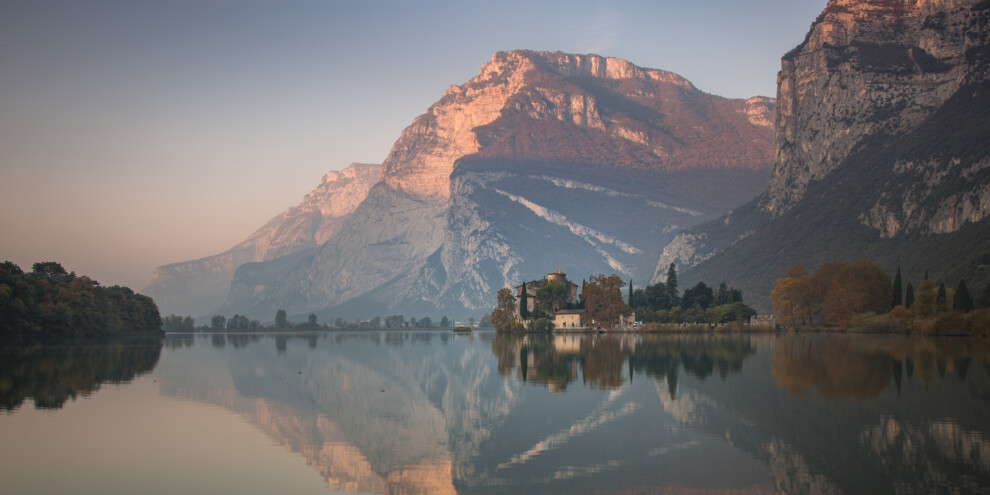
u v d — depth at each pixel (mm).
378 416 87500
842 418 77562
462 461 66125
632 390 100062
